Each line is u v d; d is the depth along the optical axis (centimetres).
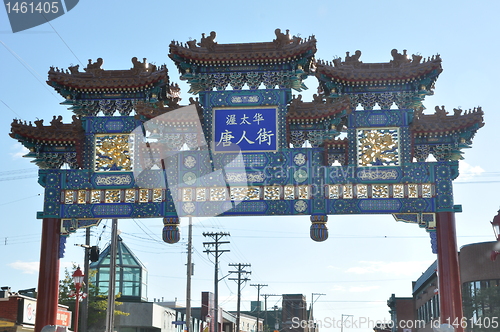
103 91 2314
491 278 3862
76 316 2814
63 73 2294
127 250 5216
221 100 2267
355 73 2228
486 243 3928
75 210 2264
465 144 2228
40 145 2311
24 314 3272
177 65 2300
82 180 2286
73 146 2320
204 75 2277
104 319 4356
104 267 5066
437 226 2188
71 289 4291
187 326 3662
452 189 2212
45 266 2216
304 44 2202
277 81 2266
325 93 2361
